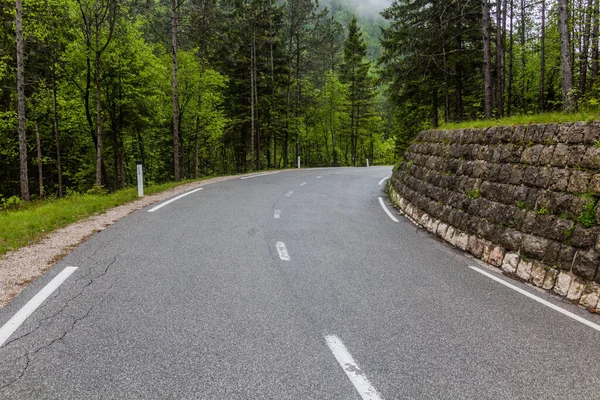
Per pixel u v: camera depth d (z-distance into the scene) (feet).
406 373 10.02
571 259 17.04
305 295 14.98
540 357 11.21
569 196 18.28
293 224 27.96
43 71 72.13
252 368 9.88
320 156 175.01
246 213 31.19
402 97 83.56
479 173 25.67
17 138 72.95
